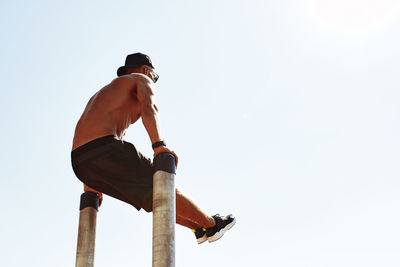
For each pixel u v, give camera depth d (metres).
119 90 4.08
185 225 4.44
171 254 3.14
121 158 3.84
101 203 4.39
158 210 3.27
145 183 3.95
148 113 3.78
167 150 3.50
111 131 3.88
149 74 4.52
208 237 4.38
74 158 3.93
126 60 4.56
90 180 4.04
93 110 4.02
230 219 4.47
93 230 4.17
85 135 3.90
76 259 4.04
